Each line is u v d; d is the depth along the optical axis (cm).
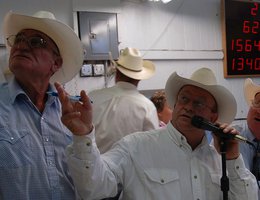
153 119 199
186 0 359
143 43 337
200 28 368
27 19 118
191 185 135
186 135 139
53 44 124
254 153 176
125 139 142
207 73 142
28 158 108
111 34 312
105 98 197
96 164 111
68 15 299
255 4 384
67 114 104
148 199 131
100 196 120
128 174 133
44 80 120
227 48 375
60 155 117
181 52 357
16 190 103
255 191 142
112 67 297
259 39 389
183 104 139
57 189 113
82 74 305
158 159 137
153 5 341
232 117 152
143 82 339
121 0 324
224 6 370
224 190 129
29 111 117
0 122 108
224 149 133
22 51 114
